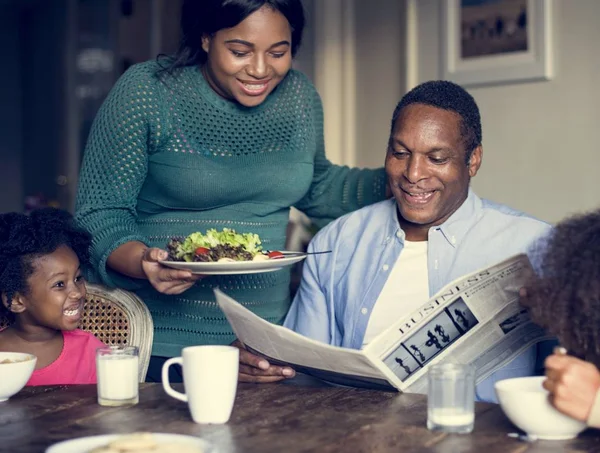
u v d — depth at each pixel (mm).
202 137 2000
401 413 1347
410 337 1455
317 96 2211
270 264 1727
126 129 1923
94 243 1895
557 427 1193
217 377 1285
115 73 5988
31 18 6742
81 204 1949
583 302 1201
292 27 1916
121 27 5891
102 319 1914
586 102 3195
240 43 1834
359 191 2238
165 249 2025
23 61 6875
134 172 1950
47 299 1815
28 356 1522
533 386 1293
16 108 6941
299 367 1565
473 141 1740
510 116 3439
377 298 1799
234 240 1832
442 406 1239
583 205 3232
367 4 3947
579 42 3201
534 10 3301
